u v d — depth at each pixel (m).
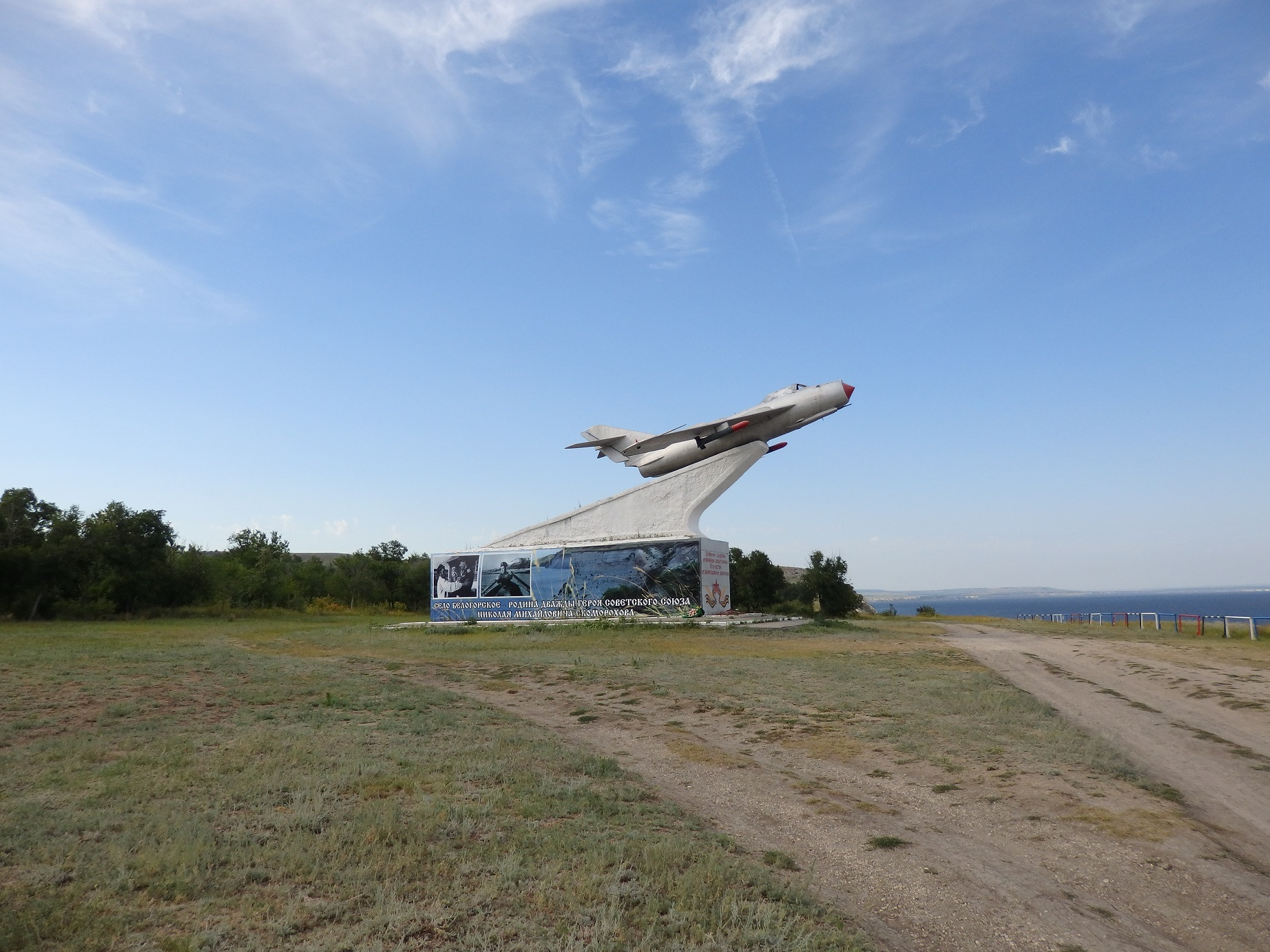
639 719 16.75
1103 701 18.30
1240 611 185.50
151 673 21.39
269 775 10.99
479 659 27.39
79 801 9.83
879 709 17.19
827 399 43.84
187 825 8.56
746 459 44.69
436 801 9.82
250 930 6.32
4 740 13.47
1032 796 11.02
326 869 7.58
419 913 6.62
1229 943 6.95
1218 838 9.45
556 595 44.97
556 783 11.12
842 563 64.31
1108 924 7.26
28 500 57.78
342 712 16.44
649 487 46.28
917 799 10.99
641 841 8.72
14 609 52.53
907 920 7.24
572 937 6.23
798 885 7.72
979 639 35.91
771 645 32.53
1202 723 15.85
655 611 42.78
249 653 29.88
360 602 79.19
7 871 7.46
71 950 5.88
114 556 55.78
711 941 6.29
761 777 12.19
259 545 87.88
